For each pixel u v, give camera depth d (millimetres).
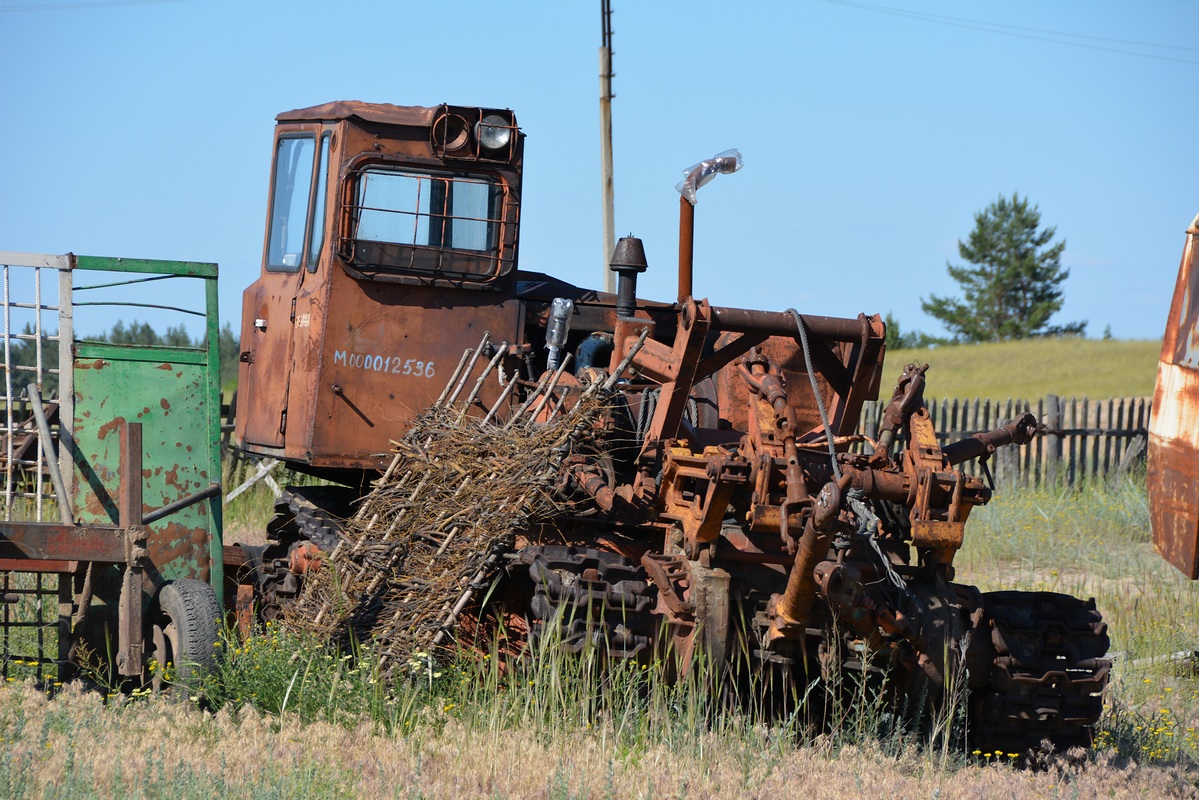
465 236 14828
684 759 11039
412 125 14602
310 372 14430
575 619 11469
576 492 13227
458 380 14422
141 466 13289
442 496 13219
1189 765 13094
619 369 12805
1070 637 12211
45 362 15594
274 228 16234
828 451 12102
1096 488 33594
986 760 12344
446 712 11984
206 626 12992
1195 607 20641
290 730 11453
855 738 12023
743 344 12516
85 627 13969
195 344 15195
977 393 93250
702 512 11625
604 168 43531
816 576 10836
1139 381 99000
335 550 13695
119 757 10523
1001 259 172625
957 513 11742
